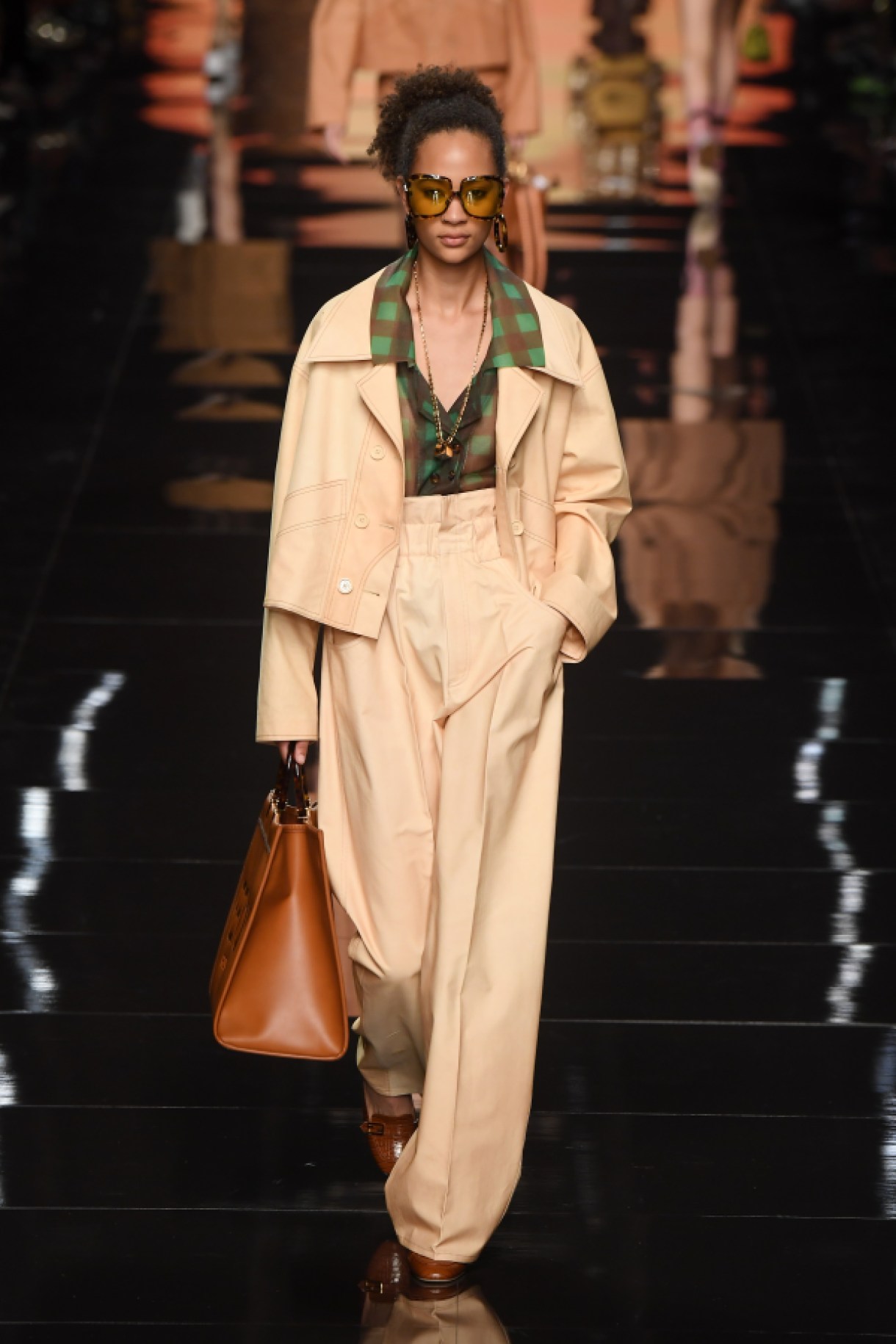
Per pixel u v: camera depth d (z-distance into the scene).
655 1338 8.26
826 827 13.04
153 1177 9.38
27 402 21.50
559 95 38.84
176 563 17.38
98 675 15.21
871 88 40.88
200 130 36.06
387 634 8.38
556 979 11.20
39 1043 10.50
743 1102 10.05
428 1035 8.55
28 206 30.09
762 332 24.30
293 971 8.30
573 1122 9.85
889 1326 8.38
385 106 8.38
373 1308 8.41
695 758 14.00
